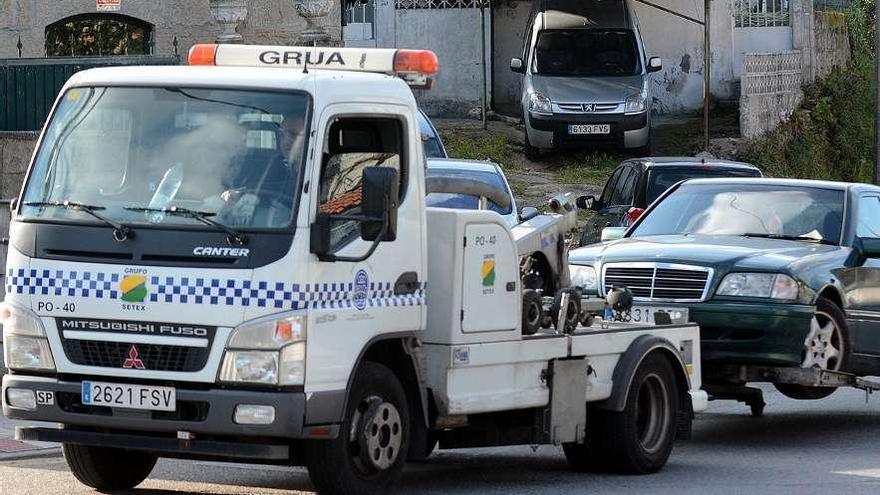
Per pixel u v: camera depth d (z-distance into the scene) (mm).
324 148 28672
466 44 116812
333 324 28422
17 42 76875
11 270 29406
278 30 80562
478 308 31516
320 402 28094
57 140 29766
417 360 30578
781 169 108000
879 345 43594
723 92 120062
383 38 116125
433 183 35938
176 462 37062
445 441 33344
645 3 109438
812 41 118875
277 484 33875
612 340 35500
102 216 28781
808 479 35625
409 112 30547
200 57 31922
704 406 38500
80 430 29203
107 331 28516
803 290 40469
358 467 29328
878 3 96562
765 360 40250
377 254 29406
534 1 105938
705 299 40375
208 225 28172
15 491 32125
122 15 78688
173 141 29047
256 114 28797
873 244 43562
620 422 35594
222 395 27703
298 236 27938
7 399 29391
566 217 36156
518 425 33781
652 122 116312
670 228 46094
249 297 27766
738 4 119250
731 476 36094
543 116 97438
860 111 120375
